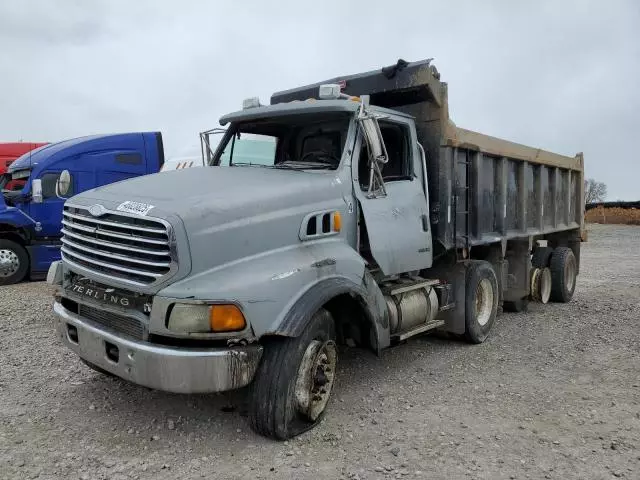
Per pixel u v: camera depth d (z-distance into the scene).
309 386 4.34
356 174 5.29
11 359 6.20
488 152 7.49
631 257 19.86
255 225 4.24
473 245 7.23
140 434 4.38
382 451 4.12
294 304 4.21
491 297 7.46
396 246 5.60
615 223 48.97
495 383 5.65
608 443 4.25
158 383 3.87
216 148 6.47
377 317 5.00
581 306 10.04
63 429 4.44
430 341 7.37
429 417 4.75
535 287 9.80
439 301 6.63
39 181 12.39
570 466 3.89
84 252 4.50
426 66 6.21
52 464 3.88
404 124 6.06
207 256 3.97
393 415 4.80
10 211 12.16
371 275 5.15
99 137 13.47
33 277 12.55
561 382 5.68
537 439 4.32
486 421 4.67
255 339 4.01
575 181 11.49
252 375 4.03
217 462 3.94
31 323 7.98
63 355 6.37
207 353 3.84
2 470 3.78
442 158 6.44
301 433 4.38
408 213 5.90
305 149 5.95
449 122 6.50
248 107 6.20
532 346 7.11
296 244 4.54
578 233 11.55
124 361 4.03
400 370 6.06
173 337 3.90
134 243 4.09
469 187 7.08
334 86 5.51
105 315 4.32
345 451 4.12
